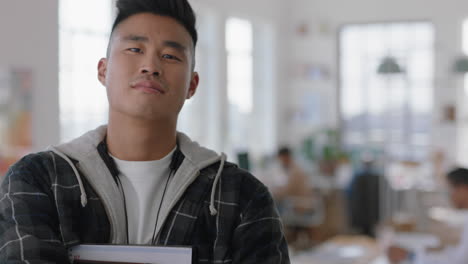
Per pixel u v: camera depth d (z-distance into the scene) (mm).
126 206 892
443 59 8859
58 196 840
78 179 855
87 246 818
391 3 9125
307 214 6609
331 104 9562
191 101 7625
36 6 4680
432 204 6691
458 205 3895
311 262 3910
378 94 9273
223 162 942
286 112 9828
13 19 4473
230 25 8422
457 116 8789
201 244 885
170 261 799
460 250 3779
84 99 5578
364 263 3957
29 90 4590
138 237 883
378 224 6988
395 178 7449
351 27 9445
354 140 9438
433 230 4238
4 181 860
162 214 883
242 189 918
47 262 792
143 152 906
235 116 8562
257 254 879
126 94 867
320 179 7691
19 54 4523
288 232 6602
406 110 9078
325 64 9570
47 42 4793
